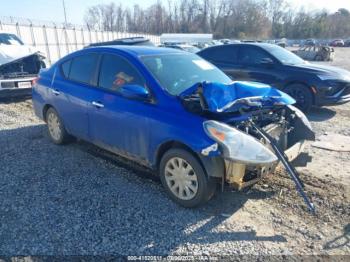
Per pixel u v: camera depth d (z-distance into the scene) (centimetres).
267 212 349
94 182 414
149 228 320
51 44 2939
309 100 777
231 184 330
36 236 307
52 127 548
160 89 372
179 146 354
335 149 543
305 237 309
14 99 945
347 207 358
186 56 457
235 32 9681
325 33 9662
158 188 399
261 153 324
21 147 538
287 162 341
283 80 800
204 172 333
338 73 788
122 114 397
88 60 469
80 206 358
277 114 406
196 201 344
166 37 6234
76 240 302
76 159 486
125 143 407
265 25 9856
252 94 368
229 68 878
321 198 377
